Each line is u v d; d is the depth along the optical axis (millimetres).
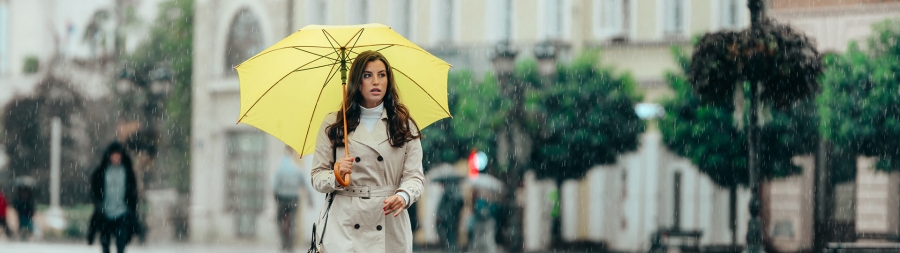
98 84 35750
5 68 37750
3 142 37094
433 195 25734
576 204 28109
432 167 24781
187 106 32312
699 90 15820
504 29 30453
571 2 29766
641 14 29047
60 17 36812
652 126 27484
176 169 31578
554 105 24828
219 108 31453
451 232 20891
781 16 24859
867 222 23141
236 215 30406
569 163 24797
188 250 20578
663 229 18141
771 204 23969
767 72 15305
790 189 23734
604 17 29531
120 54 34875
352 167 5730
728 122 21578
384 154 5754
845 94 21000
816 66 15336
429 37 31125
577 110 24812
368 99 5785
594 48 26609
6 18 37594
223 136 31234
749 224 15055
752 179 15172
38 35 37281
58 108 36531
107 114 35531
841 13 24172
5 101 37250
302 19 31250
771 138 20641
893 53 21391
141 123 32750
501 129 24906
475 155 21312
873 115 20891
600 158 24750
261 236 29531
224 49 31656
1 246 21406
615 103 24766
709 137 21656
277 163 29969
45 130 36719
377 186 5770
